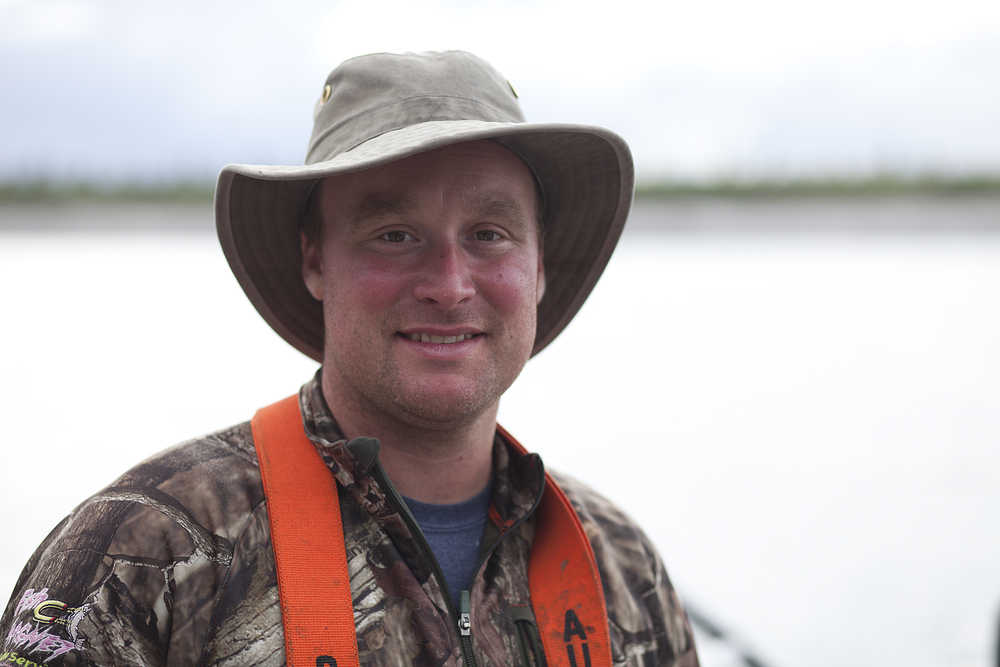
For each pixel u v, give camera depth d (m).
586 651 1.57
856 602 4.37
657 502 5.68
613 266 15.55
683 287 13.63
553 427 7.17
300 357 8.84
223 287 12.55
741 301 12.65
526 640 1.55
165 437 6.45
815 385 8.52
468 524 1.61
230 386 7.83
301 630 1.37
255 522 1.44
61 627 1.30
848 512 5.55
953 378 8.78
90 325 10.13
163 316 10.68
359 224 1.52
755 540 5.09
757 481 6.04
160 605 1.34
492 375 1.55
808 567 4.78
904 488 5.92
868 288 13.58
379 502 1.47
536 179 1.75
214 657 1.35
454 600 1.52
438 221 1.50
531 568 1.63
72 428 6.58
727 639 3.29
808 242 19.06
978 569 4.70
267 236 1.73
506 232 1.57
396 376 1.50
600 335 10.53
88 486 5.49
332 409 1.60
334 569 1.42
